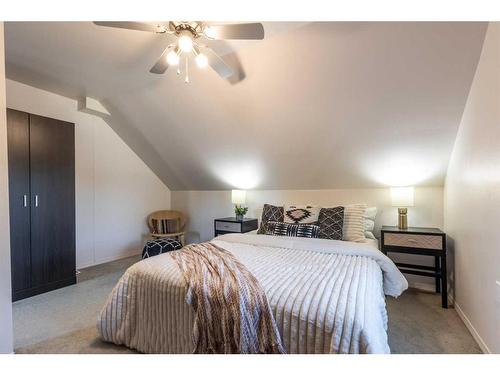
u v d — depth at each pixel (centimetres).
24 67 261
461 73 201
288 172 364
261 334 128
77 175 373
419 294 285
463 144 228
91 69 263
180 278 162
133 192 453
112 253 420
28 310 243
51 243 295
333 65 222
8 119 260
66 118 354
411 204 286
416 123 248
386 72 215
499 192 157
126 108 354
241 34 168
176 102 313
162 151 415
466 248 218
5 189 165
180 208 510
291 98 263
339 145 299
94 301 264
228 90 274
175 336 158
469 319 209
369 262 199
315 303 126
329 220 289
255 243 264
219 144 356
